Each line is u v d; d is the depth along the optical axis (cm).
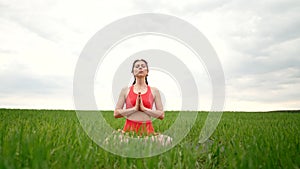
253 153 343
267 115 1350
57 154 329
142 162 337
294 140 457
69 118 900
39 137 376
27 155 305
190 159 340
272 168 325
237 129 657
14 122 711
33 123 667
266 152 357
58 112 1252
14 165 279
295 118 1143
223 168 362
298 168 319
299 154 371
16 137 361
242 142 472
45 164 270
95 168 342
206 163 378
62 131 471
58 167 302
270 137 477
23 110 1347
